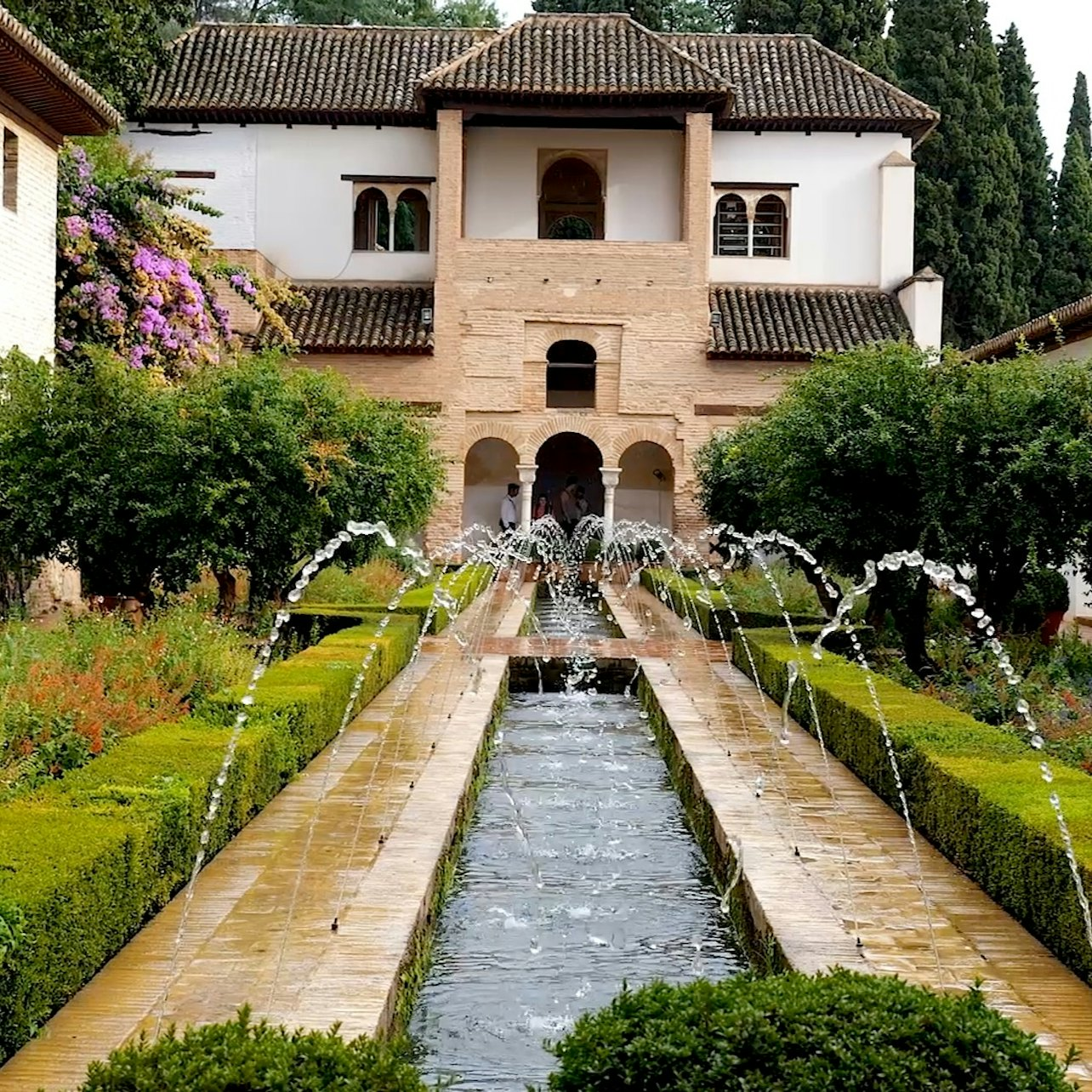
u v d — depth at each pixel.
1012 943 5.84
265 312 26.39
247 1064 3.15
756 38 32.53
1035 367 13.39
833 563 14.55
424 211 31.88
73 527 13.84
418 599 19.30
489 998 6.18
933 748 7.90
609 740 12.90
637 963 6.70
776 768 9.65
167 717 8.65
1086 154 43.91
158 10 25.66
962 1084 3.26
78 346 19.02
